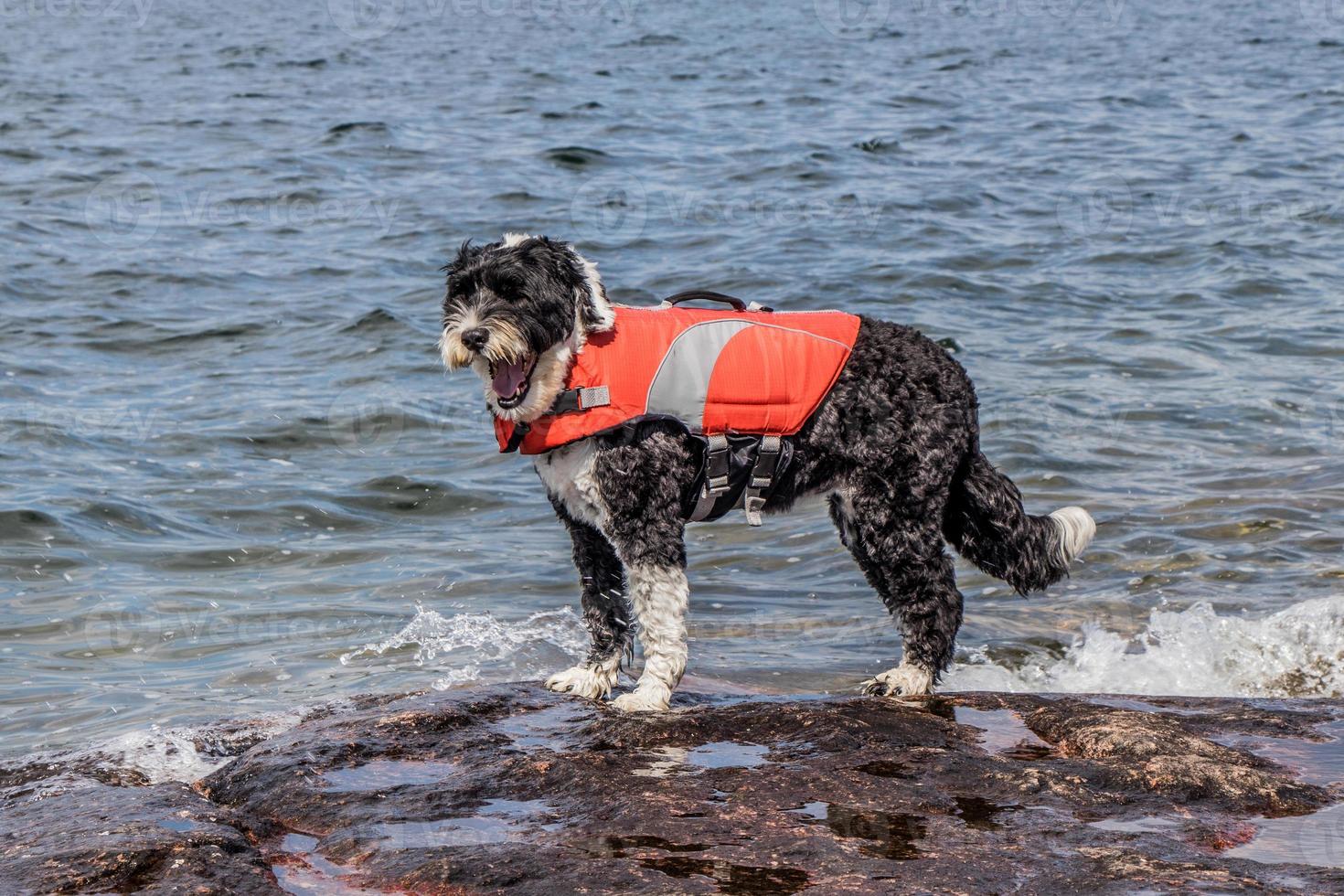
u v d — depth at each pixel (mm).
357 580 7559
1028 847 3576
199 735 4969
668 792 4020
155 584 7449
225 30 51531
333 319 13289
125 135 24453
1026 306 13383
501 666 6195
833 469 5277
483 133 24328
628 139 23453
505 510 8828
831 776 4094
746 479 5191
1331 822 3795
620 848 3613
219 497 8883
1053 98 28234
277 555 7973
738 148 22453
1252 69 32562
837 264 14969
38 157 22141
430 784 4230
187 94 30609
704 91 30031
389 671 6141
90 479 9102
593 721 4848
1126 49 38281
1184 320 12766
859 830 3734
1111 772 4133
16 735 5457
